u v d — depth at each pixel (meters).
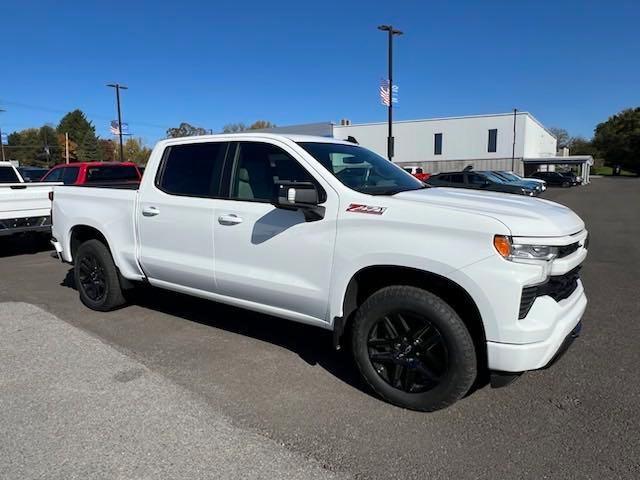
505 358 3.06
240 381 3.91
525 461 2.88
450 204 3.39
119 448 3.00
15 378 3.94
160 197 4.79
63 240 5.88
